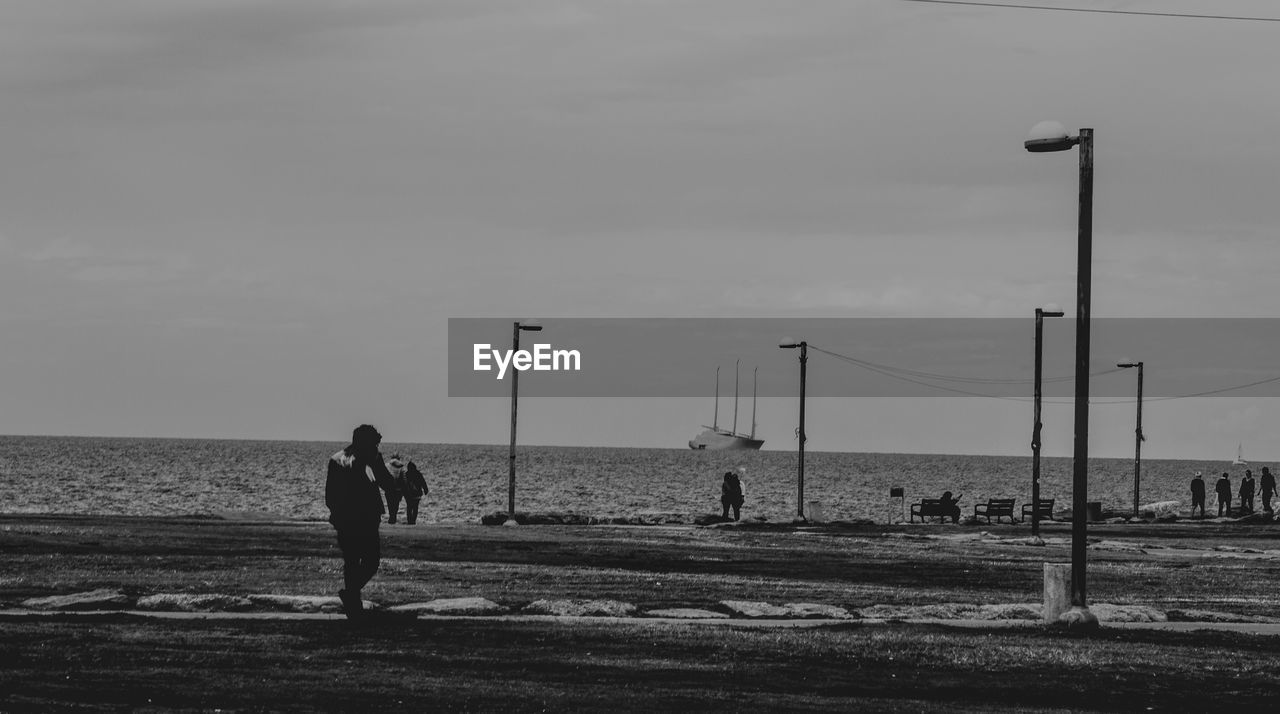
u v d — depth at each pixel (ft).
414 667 47.50
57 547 90.84
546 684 44.75
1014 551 124.88
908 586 86.28
